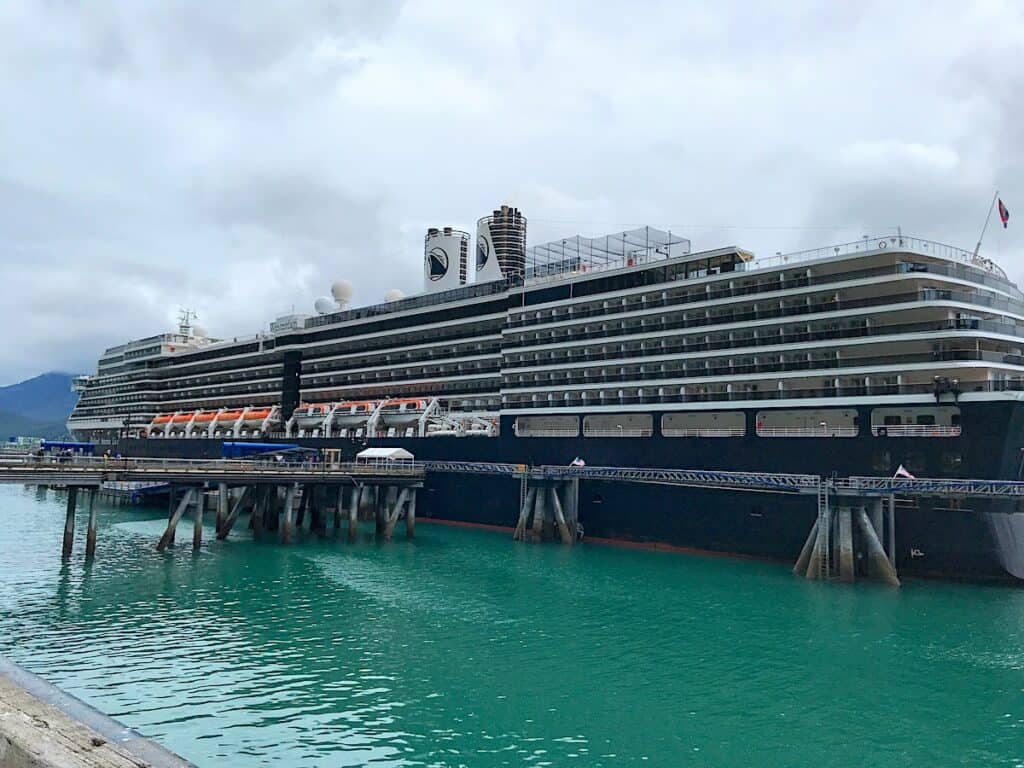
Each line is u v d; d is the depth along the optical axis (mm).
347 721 20438
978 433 36562
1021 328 40406
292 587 36469
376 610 32188
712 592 35875
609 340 52688
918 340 38781
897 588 36406
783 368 44031
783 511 42562
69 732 9172
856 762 18844
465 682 23656
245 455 68625
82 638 27469
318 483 51500
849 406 40844
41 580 37375
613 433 52469
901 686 23766
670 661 25938
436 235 78500
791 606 33250
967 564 36875
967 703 22500
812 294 43188
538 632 29234
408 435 67875
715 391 47125
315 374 82375
